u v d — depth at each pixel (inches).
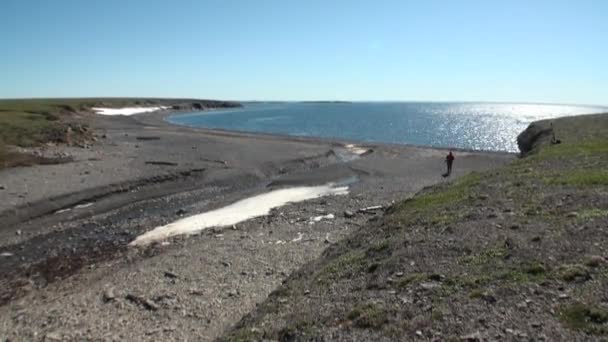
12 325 502.9
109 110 4781.0
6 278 673.6
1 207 943.7
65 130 1865.2
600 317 273.7
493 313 298.8
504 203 578.2
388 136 3388.3
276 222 928.9
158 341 459.2
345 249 574.6
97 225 935.7
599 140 1118.4
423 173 1560.0
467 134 3619.6
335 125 4411.9
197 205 1117.7
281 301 428.8
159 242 820.0
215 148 1892.2
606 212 464.4
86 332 478.3
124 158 1541.6
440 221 542.0
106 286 595.8
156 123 3777.1
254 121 4793.3
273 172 1582.2
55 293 606.5
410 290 358.0
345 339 301.1
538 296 312.2
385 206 1030.4
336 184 1397.6
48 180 1162.0
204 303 538.6
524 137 1940.2
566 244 393.7
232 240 794.2
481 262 387.9
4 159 1355.8
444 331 287.0
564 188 609.6
